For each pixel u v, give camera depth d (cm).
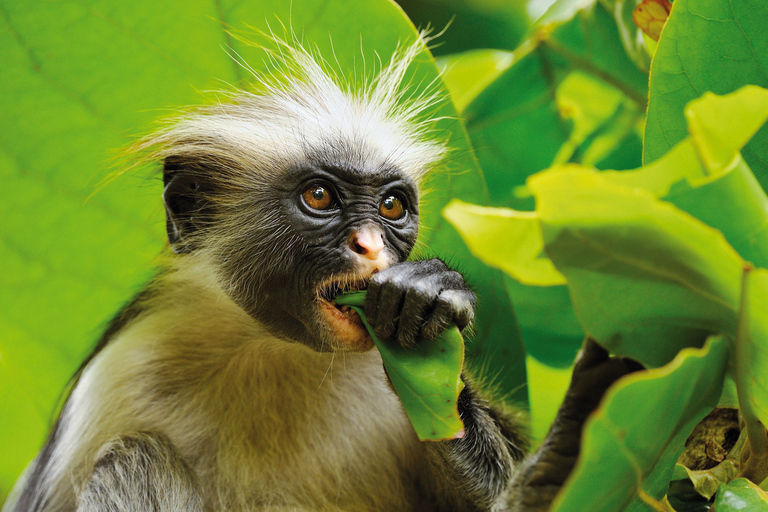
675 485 381
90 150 557
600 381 335
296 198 536
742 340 254
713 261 238
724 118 230
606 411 230
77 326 604
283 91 599
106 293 600
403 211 551
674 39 352
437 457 523
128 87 539
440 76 573
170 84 543
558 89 666
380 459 602
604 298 259
